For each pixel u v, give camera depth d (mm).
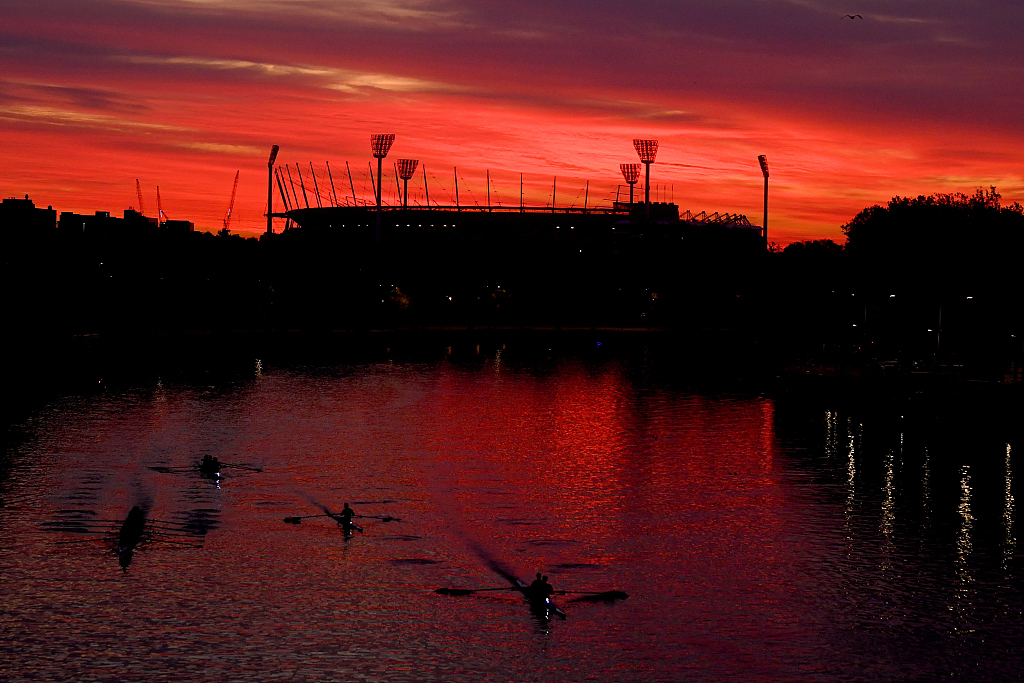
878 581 88938
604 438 156500
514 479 126375
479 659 74125
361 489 120062
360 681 70938
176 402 190000
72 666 72250
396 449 146625
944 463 133625
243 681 70625
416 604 83062
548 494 118250
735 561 93938
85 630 77562
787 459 138125
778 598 85188
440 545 97625
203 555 93375
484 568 91312
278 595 84312
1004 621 81125
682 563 93375
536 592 83625
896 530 103625
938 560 94250
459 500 115000
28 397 190625
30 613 80250
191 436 154750
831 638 78000
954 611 82750
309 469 131250
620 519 107500
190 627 78312
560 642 76750
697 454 142625
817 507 112438
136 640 76125
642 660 74250
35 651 74312
